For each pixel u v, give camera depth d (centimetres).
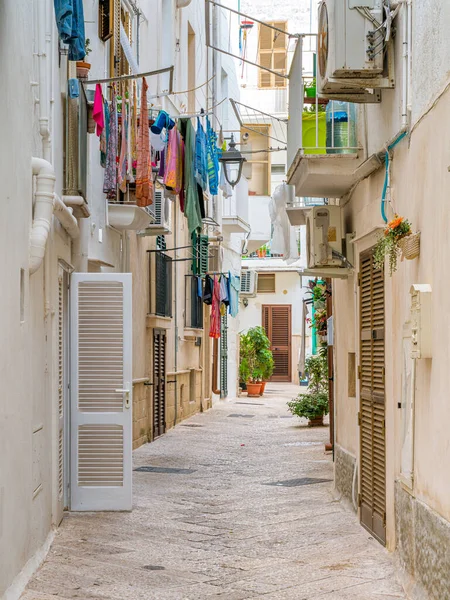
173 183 1346
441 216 657
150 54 1856
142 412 1889
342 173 1039
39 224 780
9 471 673
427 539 684
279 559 863
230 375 3512
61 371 1047
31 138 784
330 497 1220
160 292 2002
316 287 1947
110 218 1455
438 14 674
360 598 720
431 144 692
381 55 845
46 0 861
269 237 3362
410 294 733
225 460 1652
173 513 1102
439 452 656
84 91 1066
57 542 916
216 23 2789
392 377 855
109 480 1100
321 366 2258
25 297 750
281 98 3769
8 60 664
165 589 750
